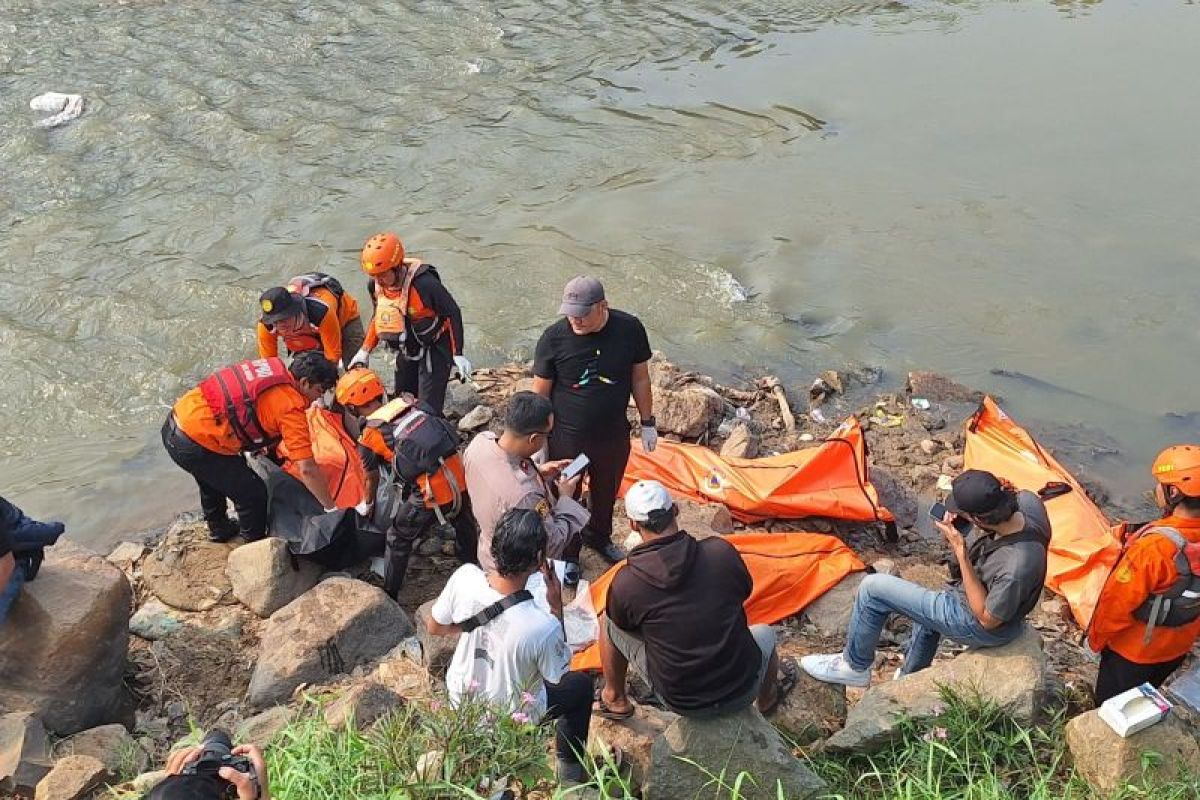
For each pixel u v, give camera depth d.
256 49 15.69
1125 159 12.80
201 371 9.30
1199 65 15.34
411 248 11.04
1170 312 10.10
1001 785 4.62
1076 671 6.16
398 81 14.80
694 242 11.20
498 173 12.55
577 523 5.54
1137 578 4.93
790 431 8.60
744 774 4.27
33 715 5.30
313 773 4.43
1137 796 4.59
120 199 11.95
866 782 4.99
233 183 12.28
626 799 4.44
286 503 6.77
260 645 6.29
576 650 6.04
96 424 8.77
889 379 9.31
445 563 7.03
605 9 17.39
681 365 9.44
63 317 9.89
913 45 16.19
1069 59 15.65
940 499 7.80
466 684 4.62
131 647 6.29
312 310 7.30
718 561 4.51
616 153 13.02
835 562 6.68
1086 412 8.89
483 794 4.40
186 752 3.54
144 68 14.97
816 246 11.18
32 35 16.03
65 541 5.89
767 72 15.23
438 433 6.07
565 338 6.14
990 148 13.11
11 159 12.62
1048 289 10.47
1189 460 4.82
